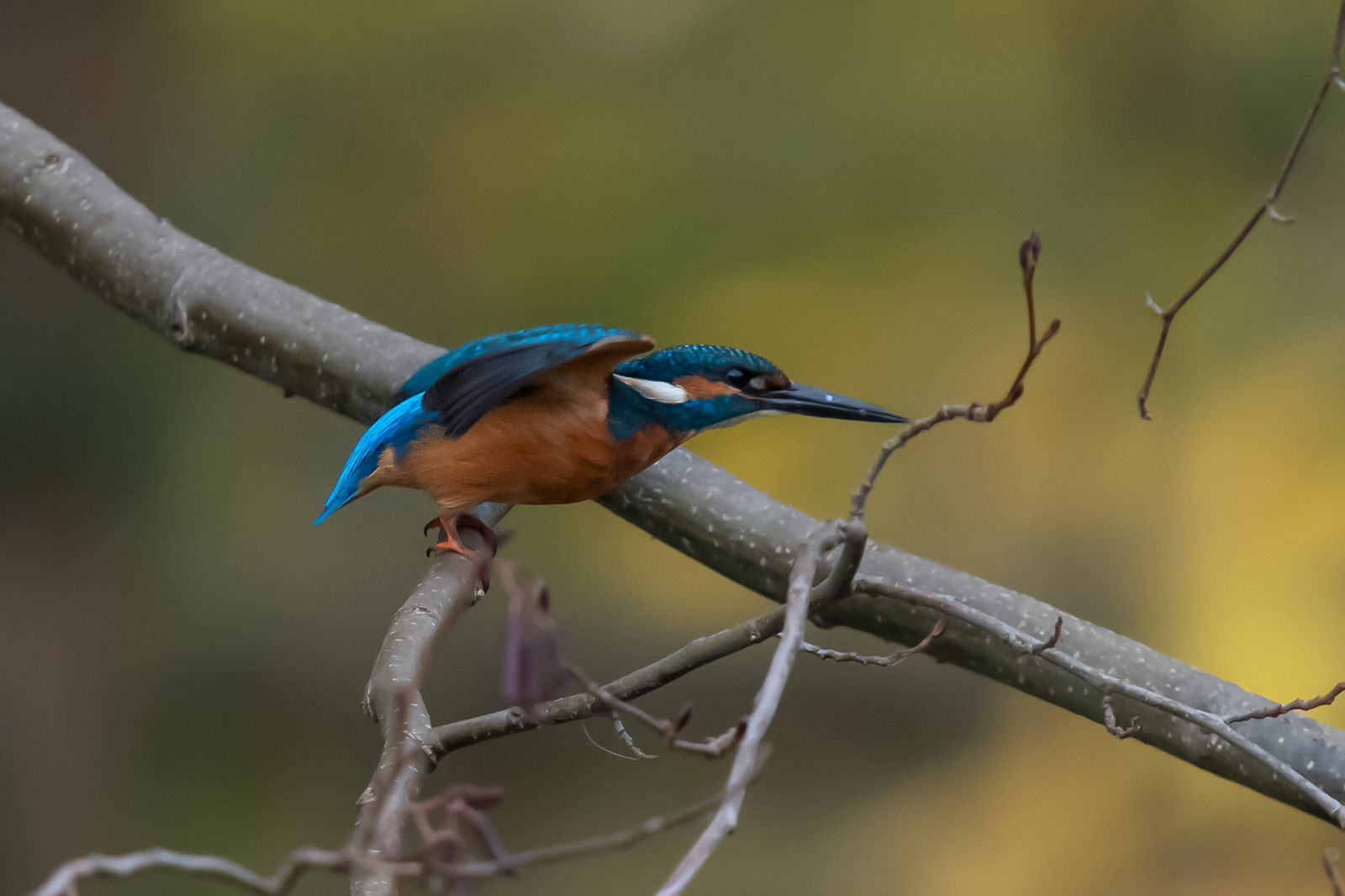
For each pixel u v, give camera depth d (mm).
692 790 14547
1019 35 13555
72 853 11930
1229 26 13219
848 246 13984
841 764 14891
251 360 5000
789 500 15641
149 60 12398
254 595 13609
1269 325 13703
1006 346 14883
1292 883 12922
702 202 13633
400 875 2137
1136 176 13695
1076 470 14734
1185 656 13852
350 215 13531
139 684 12633
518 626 2260
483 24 13359
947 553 14938
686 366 4605
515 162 13633
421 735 3348
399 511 15250
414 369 4727
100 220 5168
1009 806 14375
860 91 13633
